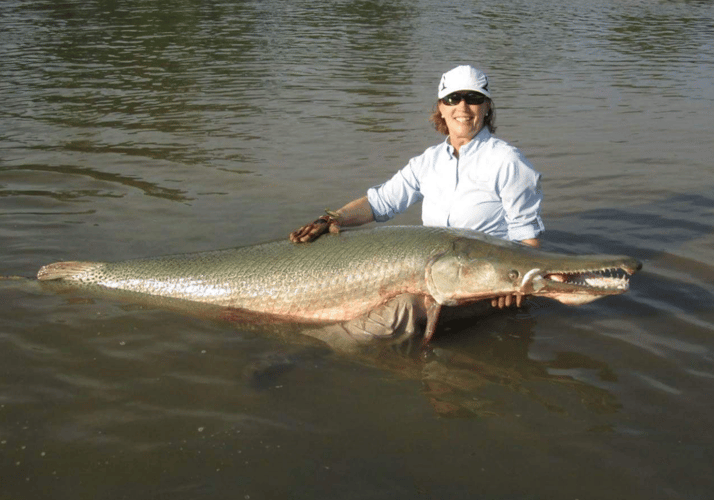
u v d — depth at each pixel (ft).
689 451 11.19
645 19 70.03
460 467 10.85
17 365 13.79
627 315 15.87
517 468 10.82
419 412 12.36
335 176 25.50
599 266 13.91
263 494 10.26
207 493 10.28
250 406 12.52
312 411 12.38
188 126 31.76
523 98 37.93
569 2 82.79
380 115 33.81
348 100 36.50
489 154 16.79
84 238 19.76
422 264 15.46
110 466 10.87
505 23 65.57
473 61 47.37
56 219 21.07
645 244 19.51
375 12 70.18
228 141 29.60
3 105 34.68
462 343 15.02
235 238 19.84
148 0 73.00
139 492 10.32
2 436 11.59
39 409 12.36
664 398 12.70
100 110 34.19
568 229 20.66
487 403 12.66
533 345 14.80
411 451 11.25
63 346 14.58
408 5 76.38
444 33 58.95
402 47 51.85
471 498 10.18
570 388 13.10
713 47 54.90
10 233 19.97
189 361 14.14
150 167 26.21
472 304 16.24
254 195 23.45
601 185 24.70
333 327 15.87
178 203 22.61
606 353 14.35
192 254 17.48
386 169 26.32
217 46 50.83
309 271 16.21
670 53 51.93
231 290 16.63
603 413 12.28
